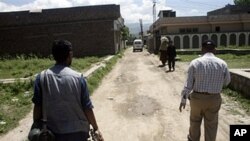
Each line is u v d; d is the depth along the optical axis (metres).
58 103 3.17
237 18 50.72
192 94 5.18
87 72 16.17
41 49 41.44
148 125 8.02
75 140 3.18
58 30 40.94
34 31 41.22
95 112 9.54
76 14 40.44
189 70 5.05
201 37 49.09
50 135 3.07
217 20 50.69
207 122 5.25
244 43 49.59
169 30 51.09
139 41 55.50
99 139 3.37
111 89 13.62
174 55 19.98
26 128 7.77
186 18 50.78
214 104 5.07
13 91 12.63
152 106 10.12
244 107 9.35
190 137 5.48
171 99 11.14
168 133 7.33
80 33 40.69
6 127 7.89
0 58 33.94
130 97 11.72
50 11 40.88
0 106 10.18
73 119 3.21
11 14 41.19
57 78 3.21
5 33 41.41
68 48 3.34
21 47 41.56
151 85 14.52
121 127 7.92
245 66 20.80
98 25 40.28
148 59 32.19
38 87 3.22
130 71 20.92
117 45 45.12
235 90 11.55
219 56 29.86
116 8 39.91
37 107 3.23
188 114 8.96
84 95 3.27
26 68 22.39
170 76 17.56
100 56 37.41
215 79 4.96
